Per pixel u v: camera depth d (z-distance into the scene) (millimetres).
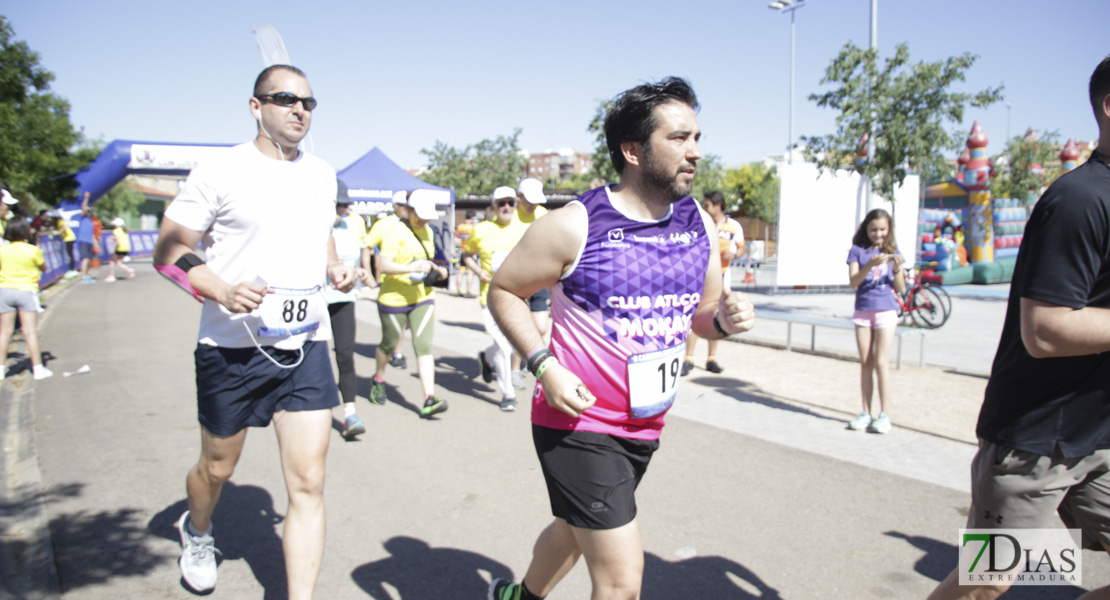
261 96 2566
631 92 1950
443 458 4797
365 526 3719
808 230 16391
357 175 16703
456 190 37469
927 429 5457
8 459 4695
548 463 2041
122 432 5332
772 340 10047
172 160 18109
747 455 4824
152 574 3188
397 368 7863
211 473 2738
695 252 2061
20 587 3023
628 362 1971
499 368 6043
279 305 2561
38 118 19578
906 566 3268
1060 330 1776
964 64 11000
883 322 5223
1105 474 1937
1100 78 1836
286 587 3094
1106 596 1990
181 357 8422
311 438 2600
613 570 1950
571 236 1916
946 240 20062
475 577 3176
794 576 3182
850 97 11617
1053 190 1840
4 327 6996
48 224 18828
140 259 33250
